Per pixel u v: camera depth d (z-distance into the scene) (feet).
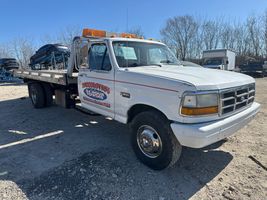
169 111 10.29
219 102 10.14
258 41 136.67
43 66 36.50
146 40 16.02
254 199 9.50
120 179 10.93
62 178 11.05
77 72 18.43
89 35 16.43
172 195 9.83
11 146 15.06
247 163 12.36
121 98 12.78
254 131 17.16
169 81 10.29
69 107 19.42
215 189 10.19
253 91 12.90
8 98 32.48
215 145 14.64
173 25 146.72
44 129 18.29
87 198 9.62
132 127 12.36
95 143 15.25
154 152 11.55
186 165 12.19
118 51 13.89
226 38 142.92
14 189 10.25
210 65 74.23
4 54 108.47
